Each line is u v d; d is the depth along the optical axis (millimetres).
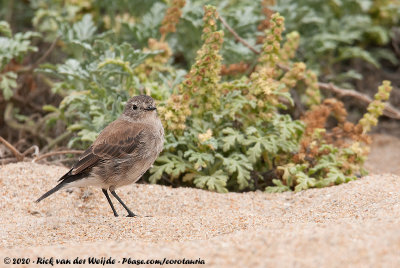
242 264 7043
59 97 15305
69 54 16250
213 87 12047
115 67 12844
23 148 14828
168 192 11570
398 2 17750
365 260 6840
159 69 13703
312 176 12492
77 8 15938
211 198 11477
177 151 12383
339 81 16859
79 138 12617
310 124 13000
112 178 10305
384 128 17156
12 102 15461
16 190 11203
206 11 11844
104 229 9289
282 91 13203
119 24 15688
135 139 10359
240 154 12086
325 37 15953
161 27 13633
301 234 7703
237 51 14195
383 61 18391
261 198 11586
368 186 11141
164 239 8750
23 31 17703
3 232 9344
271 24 12719
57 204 10977
